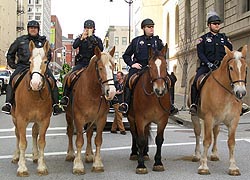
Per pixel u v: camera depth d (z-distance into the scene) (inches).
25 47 349.1
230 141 323.0
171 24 1845.5
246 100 906.1
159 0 2146.9
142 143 328.8
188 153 415.8
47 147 449.1
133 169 339.9
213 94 317.7
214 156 375.2
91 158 365.4
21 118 310.5
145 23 361.4
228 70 303.6
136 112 332.8
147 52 359.9
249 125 671.1
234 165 323.0
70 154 374.6
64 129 617.6
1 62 2377.0
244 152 420.2
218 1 1132.5
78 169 321.7
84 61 375.9
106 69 303.3
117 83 502.3
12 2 2827.3
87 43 369.7
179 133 583.8
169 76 347.3
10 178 306.2
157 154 335.6
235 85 294.7
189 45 1273.4
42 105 309.6
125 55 372.2
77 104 325.1
